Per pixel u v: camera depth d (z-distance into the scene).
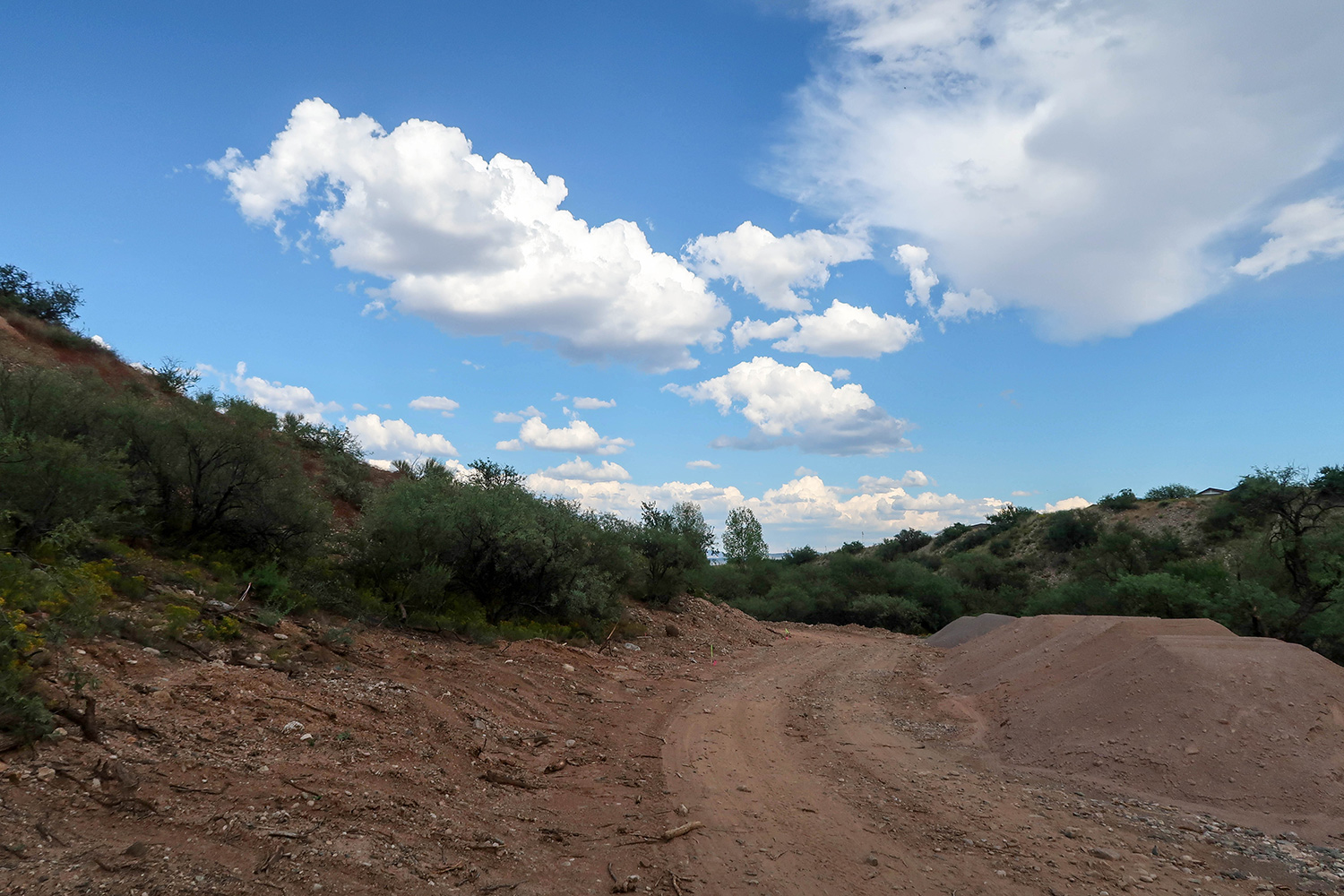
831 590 44.88
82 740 4.46
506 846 4.95
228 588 9.32
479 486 16.91
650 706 10.84
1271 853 5.40
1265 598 19.42
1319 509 22.53
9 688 4.37
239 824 4.12
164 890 3.35
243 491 11.62
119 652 6.08
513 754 7.32
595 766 7.39
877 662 17.50
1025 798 6.70
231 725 5.53
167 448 11.08
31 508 7.92
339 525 16.56
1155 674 8.61
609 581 18.47
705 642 20.03
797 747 8.73
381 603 12.19
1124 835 5.74
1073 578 46.09
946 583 48.00
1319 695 7.70
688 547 24.80
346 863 4.05
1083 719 8.59
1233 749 7.08
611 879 4.68
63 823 3.62
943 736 9.54
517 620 15.39
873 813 6.25
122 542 9.70
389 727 6.74
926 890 4.69
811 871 4.96
